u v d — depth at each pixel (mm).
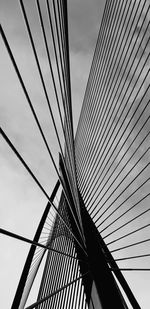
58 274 15242
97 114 18578
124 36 16734
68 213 16078
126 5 16859
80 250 12945
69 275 13594
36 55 4824
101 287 10836
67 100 8492
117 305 10305
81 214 13586
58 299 13570
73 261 13695
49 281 16344
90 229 12969
